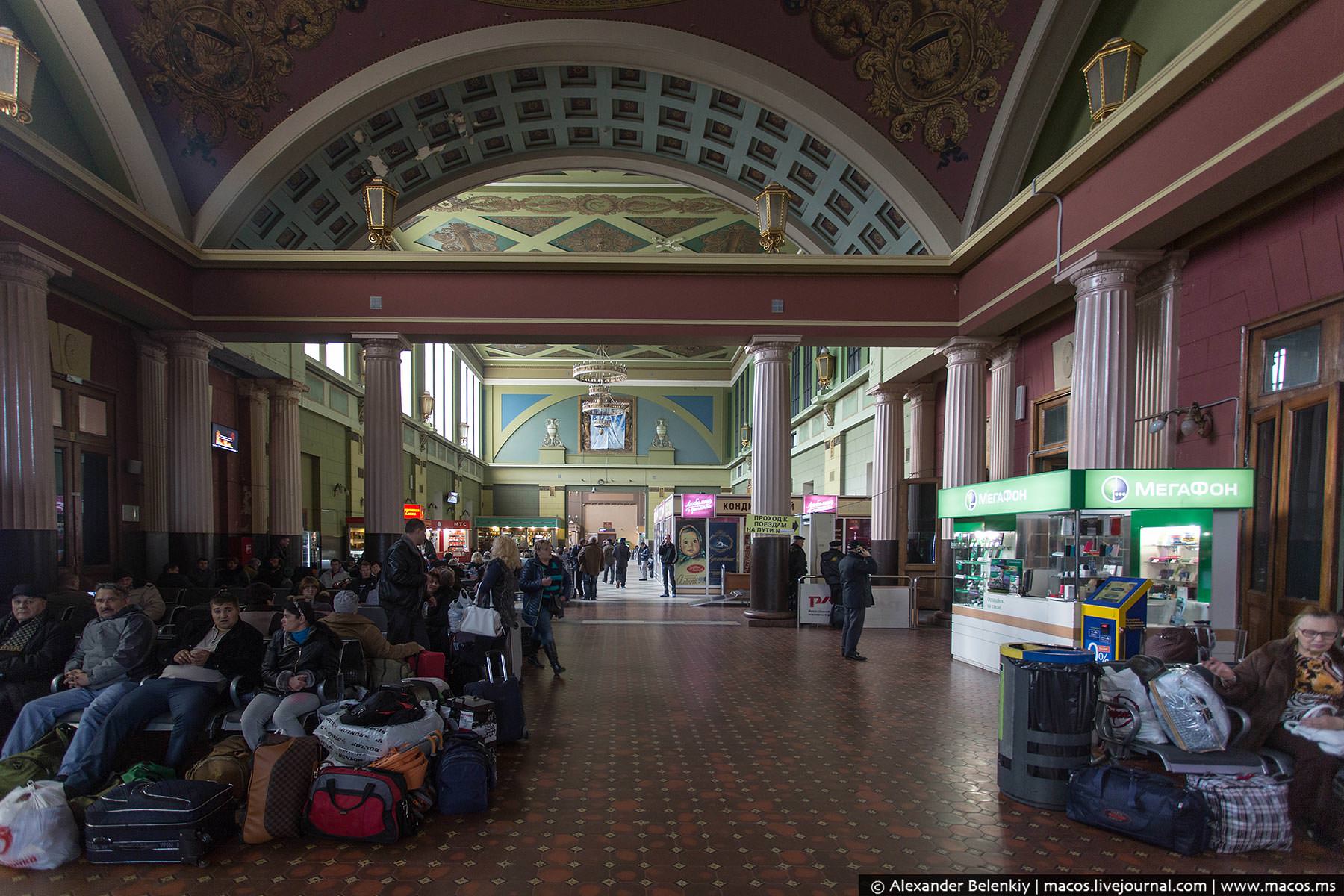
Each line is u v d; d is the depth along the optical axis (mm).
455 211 19375
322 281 9578
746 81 9570
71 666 4270
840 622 10586
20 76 6168
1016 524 7039
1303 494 5535
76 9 7660
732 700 5996
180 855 2980
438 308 9680
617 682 6715
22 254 6406
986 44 8742
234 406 12633
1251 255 5984
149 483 9273
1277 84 4648
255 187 9469
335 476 16625
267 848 3158
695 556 16547
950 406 10039
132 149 8695
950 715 5492
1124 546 5875
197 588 7957
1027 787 3666
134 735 3877
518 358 37000
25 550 6422
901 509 12117
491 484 36938
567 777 4094
